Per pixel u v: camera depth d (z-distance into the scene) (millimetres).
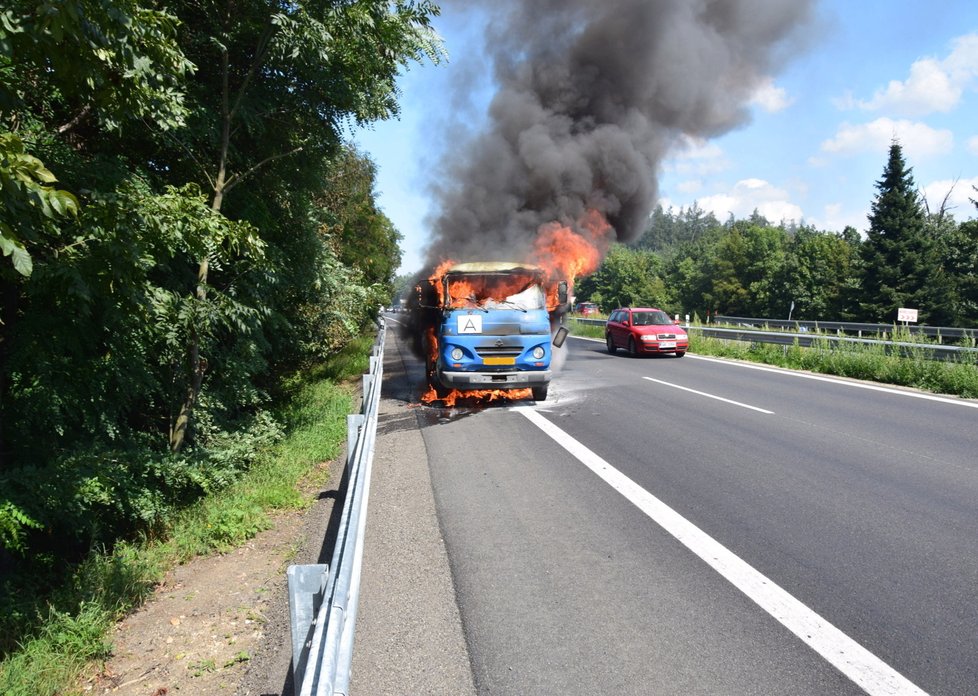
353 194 15562
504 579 4266
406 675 3205
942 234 50000
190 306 6141
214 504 5930
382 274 21859
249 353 7914
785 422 9242
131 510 5328
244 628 3963
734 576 4234
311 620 2572
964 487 6027
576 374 15352
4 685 3340
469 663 3303
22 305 5406
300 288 9109
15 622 4055
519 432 8852
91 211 4086
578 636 3537
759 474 6602
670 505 5676
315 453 7684
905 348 14203
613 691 3033
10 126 4645
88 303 4824
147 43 3553
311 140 7809
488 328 10578
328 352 16000
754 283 69125
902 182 45062
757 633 3525
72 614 4141
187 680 3434
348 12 6445
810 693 2979
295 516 5867
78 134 5969
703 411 10227
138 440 6480
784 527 5098
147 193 5223
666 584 4141
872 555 4523
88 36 3021
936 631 3504
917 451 7426
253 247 5129
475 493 6145
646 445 7949
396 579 4297
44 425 5246
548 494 6059
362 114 7590
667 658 3299
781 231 79688
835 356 15406
